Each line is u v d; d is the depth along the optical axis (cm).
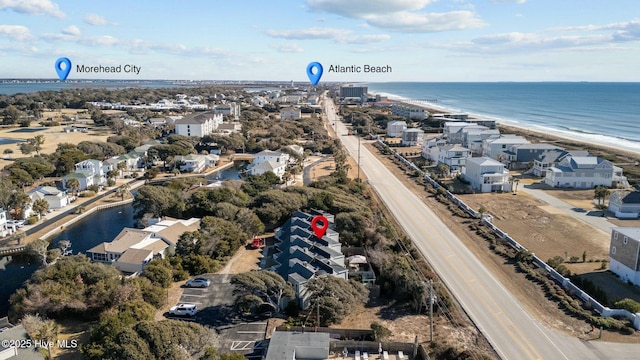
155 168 12500
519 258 6456
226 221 7162
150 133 17762
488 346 4447
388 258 6112
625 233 5931
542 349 4403
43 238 7712
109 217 8994
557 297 5419
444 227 7900
